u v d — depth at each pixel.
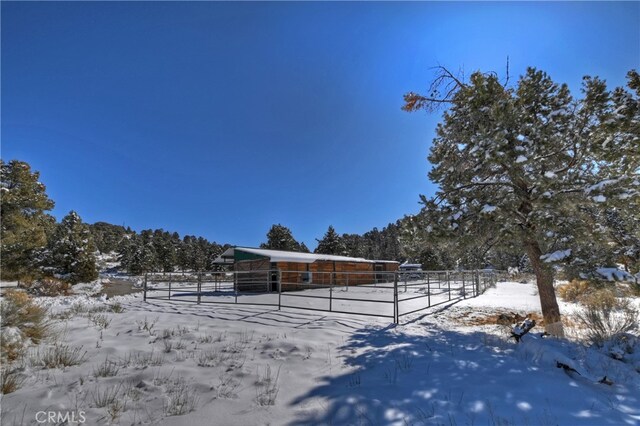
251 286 23.25
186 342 6.78
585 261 7.09
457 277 26.84
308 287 24.70
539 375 4.94
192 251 79.06
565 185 8.11
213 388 4.49
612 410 3.89
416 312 11.66
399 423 3.60
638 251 7.62
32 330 6.24
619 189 6.81
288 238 55.31
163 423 3.59
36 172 26.06
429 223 8.69
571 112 8.38
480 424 3.56
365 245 79.69
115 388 4.42
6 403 3.91
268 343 6.70
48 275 28.91
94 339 6.84
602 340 6.61
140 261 64.69
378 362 5.70
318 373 5.19
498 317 10.02
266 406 4.04
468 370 5.23
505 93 8.65
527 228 7.87
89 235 32.94
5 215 23.44
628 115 7.29
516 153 7.37
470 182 9.12
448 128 10.09
